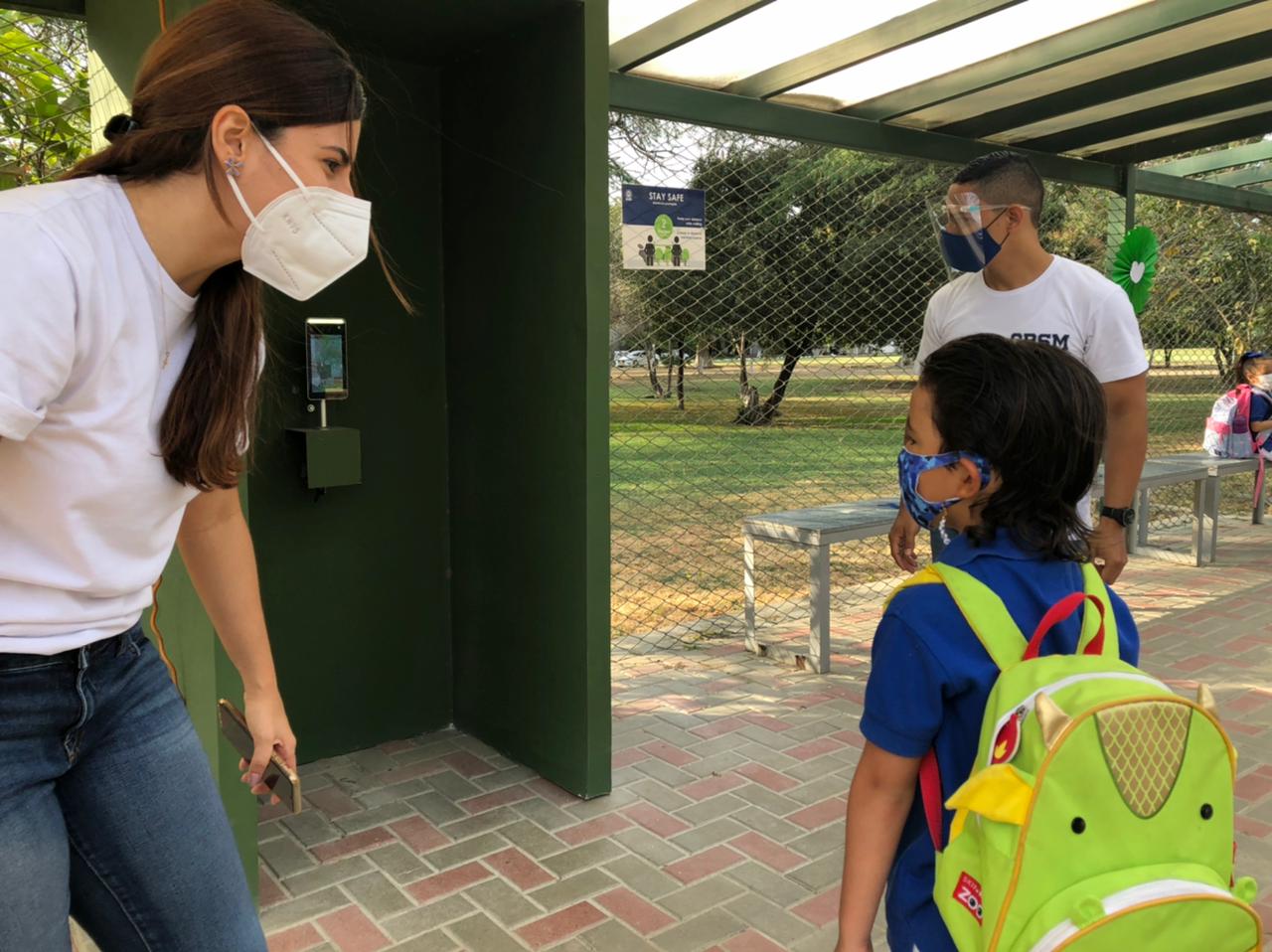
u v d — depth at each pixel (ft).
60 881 3.78
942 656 4.19
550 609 10.64
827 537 14.78
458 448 11.91
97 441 3.57
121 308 3.55
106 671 4.04
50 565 3.65
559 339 10.02
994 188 8.42
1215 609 18.37
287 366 10.84
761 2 11.03
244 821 8.39
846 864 4.48
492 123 10.70
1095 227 33.96
